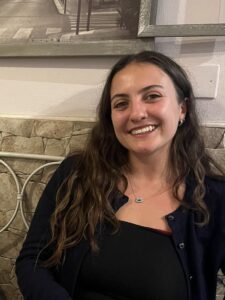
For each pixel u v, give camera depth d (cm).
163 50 100
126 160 92
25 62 112
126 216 81
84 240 79
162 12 98
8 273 119
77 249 80
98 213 80
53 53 106
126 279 73
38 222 89
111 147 92
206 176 88
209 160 92
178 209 80
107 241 77
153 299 72
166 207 82
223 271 85
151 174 86
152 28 95
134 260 74
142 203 83
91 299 76
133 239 76
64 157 107
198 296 74
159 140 78
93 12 102
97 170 88
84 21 103
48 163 109
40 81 112
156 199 83
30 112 114
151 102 77
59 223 86
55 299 72
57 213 86
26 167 113
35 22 108
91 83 108
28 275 80
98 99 107
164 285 72
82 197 85
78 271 78
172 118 79
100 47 102
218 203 82
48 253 87
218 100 98
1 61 115
